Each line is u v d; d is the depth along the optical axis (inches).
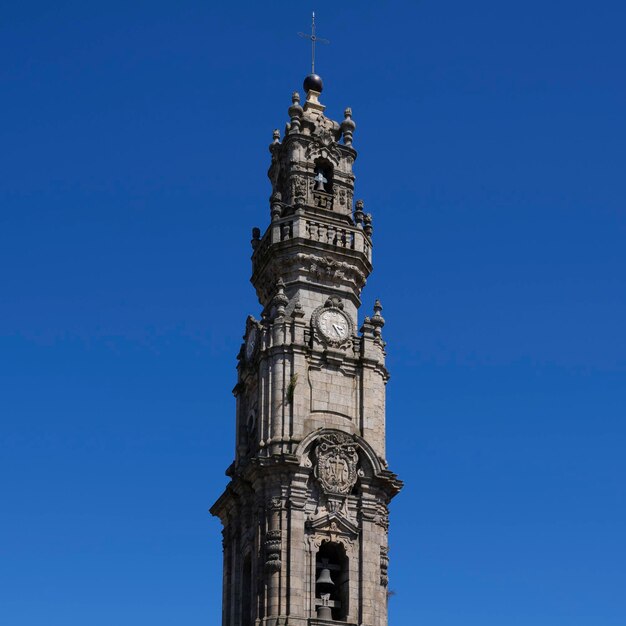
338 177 3779.5
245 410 3644.2
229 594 3430.1
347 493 3324.3
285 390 3400.6
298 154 3759.8
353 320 3580.2
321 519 3260.3
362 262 3661.4
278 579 3171.8
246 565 3398.1
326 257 3619.6
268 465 3272.6
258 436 3425.2
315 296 3585.1
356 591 3230.8
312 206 3688.5
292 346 3440.0
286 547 3211.1
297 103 3846.0
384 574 3316.9
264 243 3715.6
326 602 3211.1
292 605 3142.2
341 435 3368.6
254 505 3334.2
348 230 3686.0
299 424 3363.7
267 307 3612.2
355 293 3649.1
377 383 3516.2
